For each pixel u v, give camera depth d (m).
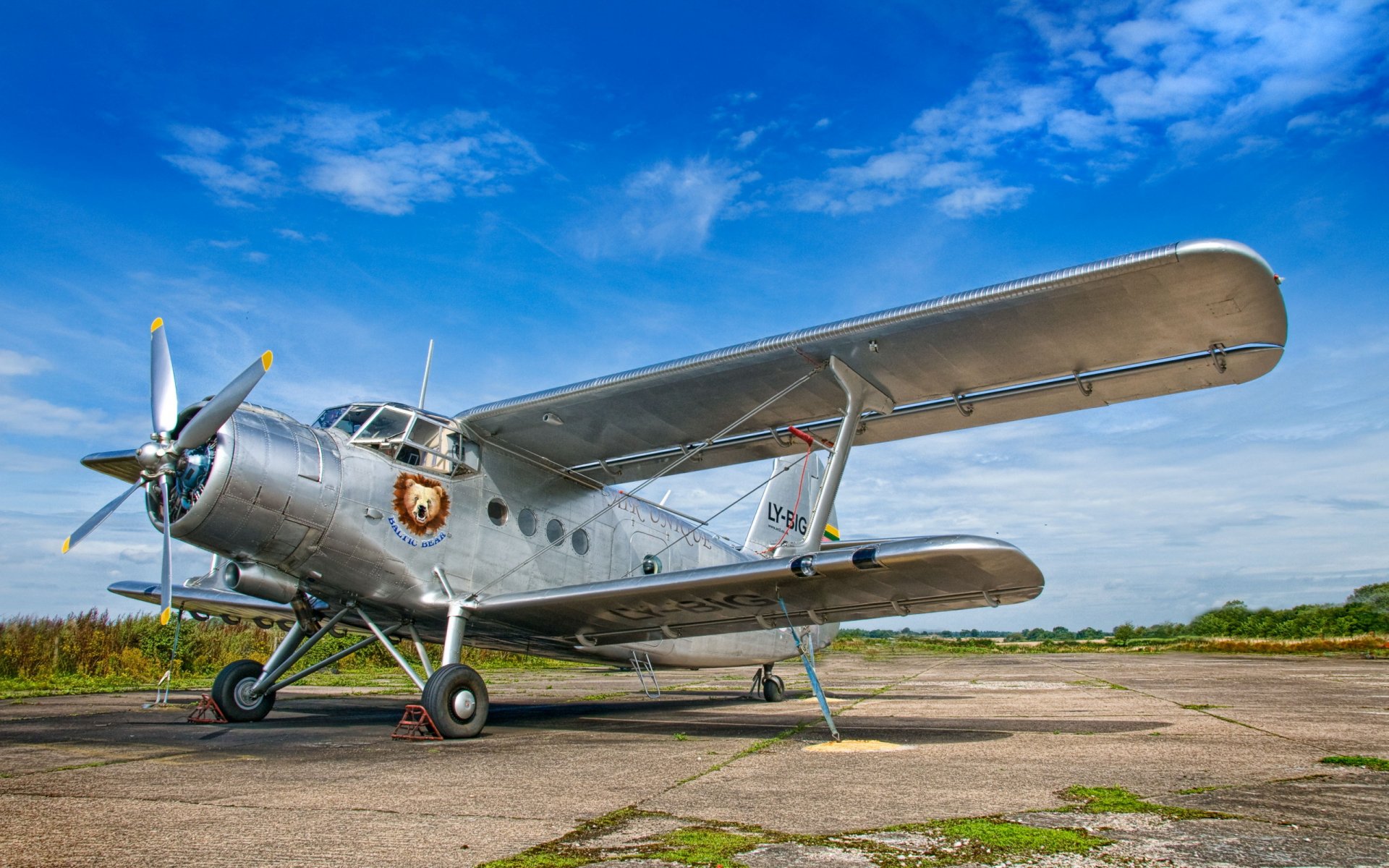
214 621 20.42
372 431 8.84
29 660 17.09
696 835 3.70
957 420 9.91
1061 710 10.78
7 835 3.64
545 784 5.05
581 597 8.48
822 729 8.56
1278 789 4.81
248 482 7.69
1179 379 8.57
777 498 14.91
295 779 5.22
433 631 10.08
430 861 3.24
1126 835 3.68
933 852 3.41
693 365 8.81
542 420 9.65
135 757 6.30
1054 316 7.78
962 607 8.36
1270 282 7.04
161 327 8.20
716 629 9.77
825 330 8.30
